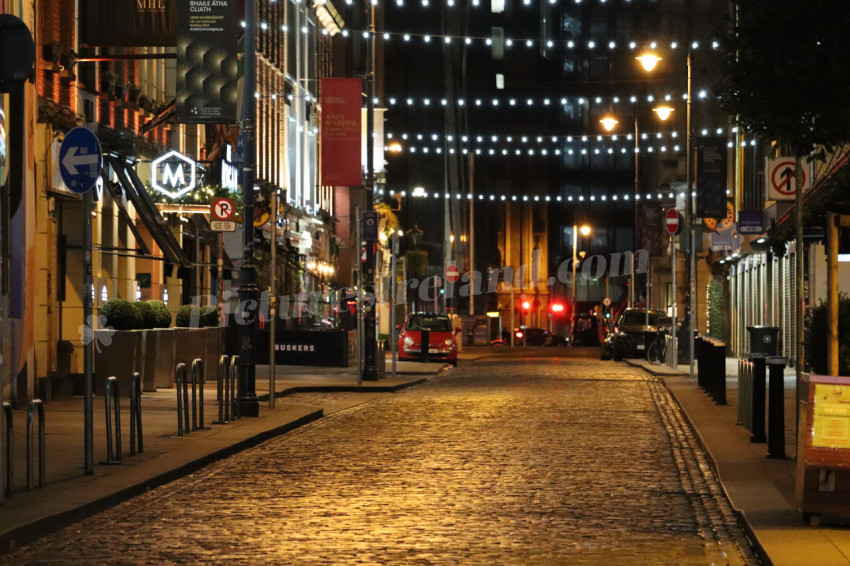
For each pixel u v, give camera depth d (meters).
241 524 13.55
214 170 44.91
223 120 28.20
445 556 11.75
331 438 22.73
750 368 22.58
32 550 12.06
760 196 56.41
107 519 13.87
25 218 26.83
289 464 18.86
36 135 28.62
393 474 17.69
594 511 14.42
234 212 38.06
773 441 18.45
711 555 11.81
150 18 31.31
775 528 12.44
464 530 13.17
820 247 42.22
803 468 12.57
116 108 36.91
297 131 66.81
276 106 61.78
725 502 15.03
